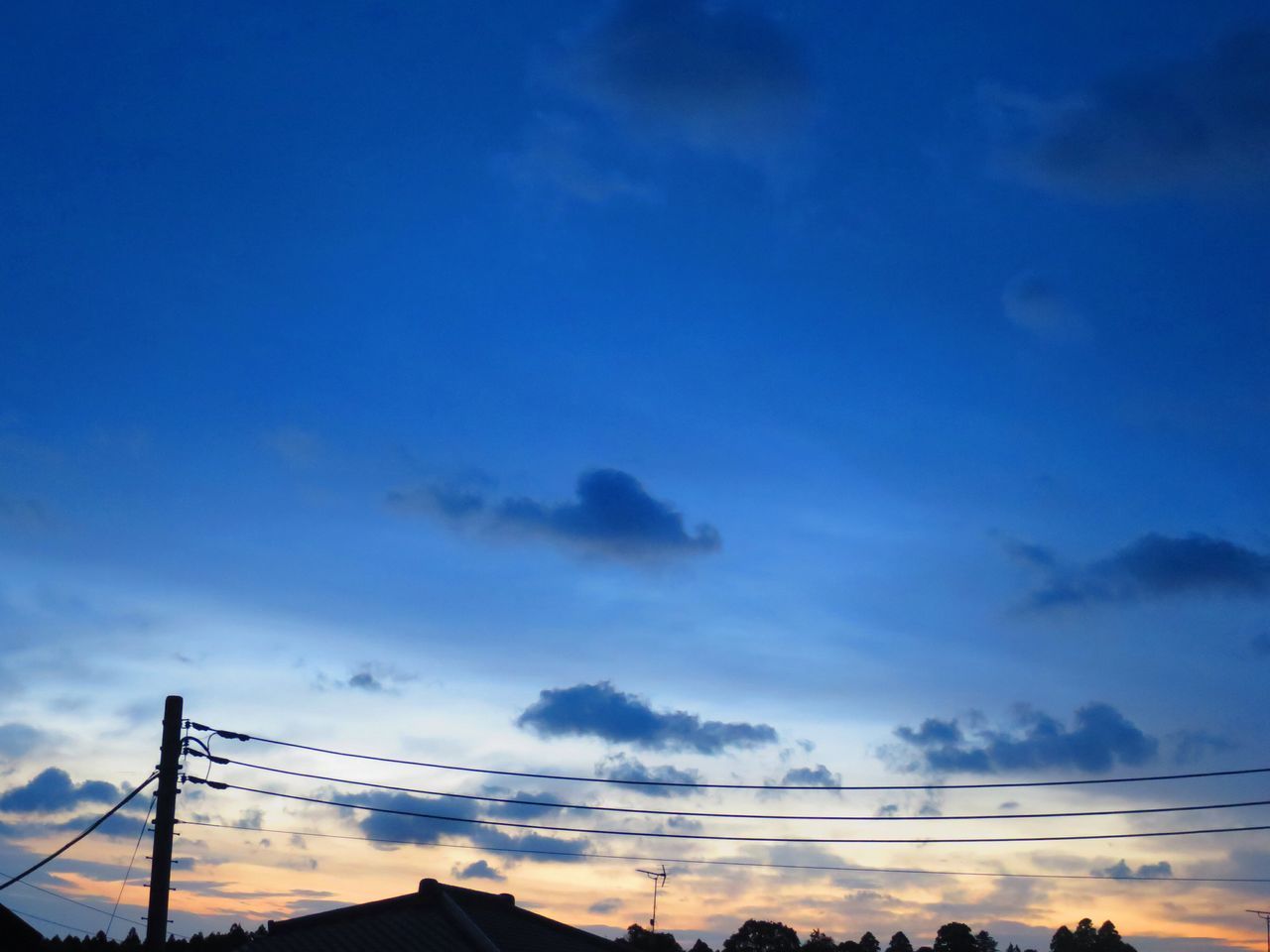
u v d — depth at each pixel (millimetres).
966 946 63406
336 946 34656
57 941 34688
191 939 37219
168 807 27672
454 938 34219
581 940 38625
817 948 63750
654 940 49000
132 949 37531
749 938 63844
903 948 63625
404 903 37469
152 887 27125
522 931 36469
